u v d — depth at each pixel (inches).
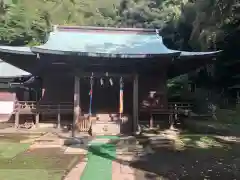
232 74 944.3
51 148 484.4
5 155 428.5
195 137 560.7
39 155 429.4
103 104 749.9
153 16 1886.1
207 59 628.7
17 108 714.8
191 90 1124.5
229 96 943.0
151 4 2004.2
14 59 620.7
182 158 405.1
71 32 757.3
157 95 738.8
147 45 693.3
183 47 1258.0
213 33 912.9
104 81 733.3
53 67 666.8
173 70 738.8
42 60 612.1
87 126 639.1
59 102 733.3
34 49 544.1
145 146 486.6
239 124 624.4
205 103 916.0
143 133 605.9
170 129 668.7
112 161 390.0
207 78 1067.9
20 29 1795.0
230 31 866.8
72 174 324.5
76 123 616.1
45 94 733.9
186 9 1206.3
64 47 653.9
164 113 689.0
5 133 648.4
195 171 337.1
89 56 569.3
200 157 408.2
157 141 511.2
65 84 741.3
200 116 756.0
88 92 751.1
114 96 754.2
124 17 2031.3
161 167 356.2
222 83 997.8
